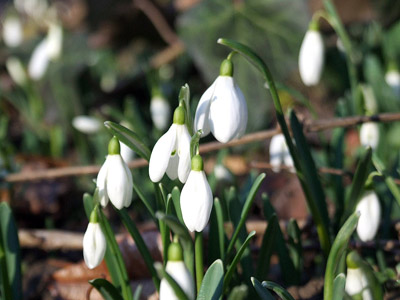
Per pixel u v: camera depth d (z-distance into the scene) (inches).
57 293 29.0
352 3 45.0
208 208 22.5
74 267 29.1
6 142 43.0
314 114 29.4
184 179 22.9
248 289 25.5
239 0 39.9
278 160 29.8
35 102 51.3
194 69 55.5
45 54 50.5
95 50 55.9
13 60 52.9
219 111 23.2
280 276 28.6
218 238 25.0
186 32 40.5
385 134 32.7
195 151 22.7
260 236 29.9
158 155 22.7
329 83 47.6
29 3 75.0
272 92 24.5
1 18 78.8
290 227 26.7
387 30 44.5
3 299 25.6
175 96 51.1
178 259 22.2
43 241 30.3
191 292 22.1
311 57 29.6
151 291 28.1
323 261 27.4
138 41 59.6
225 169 31.0
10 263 26.2
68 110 51.3
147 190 34.8
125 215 24.4
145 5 53.7
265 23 40.4
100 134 41.3
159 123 40.3
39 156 42.0
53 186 37.8
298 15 39.8
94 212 23.0
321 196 26.3
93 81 56.0
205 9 40.5
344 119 28.4
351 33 47.8
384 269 27.0
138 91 55.3
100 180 23.0
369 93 33.3
